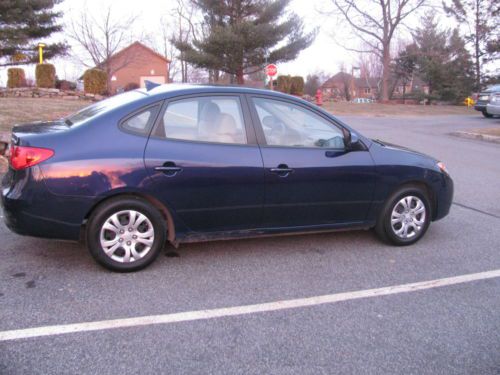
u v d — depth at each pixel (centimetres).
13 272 395
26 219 371
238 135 418
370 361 286
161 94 406
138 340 301
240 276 402
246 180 412
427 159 496
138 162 382
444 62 4178
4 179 402
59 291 363
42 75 2164
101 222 383
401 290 384
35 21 2744
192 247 466
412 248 482
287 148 431
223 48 2719
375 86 7588
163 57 4688
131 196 390
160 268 413
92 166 372
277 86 3097
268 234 439
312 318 336
